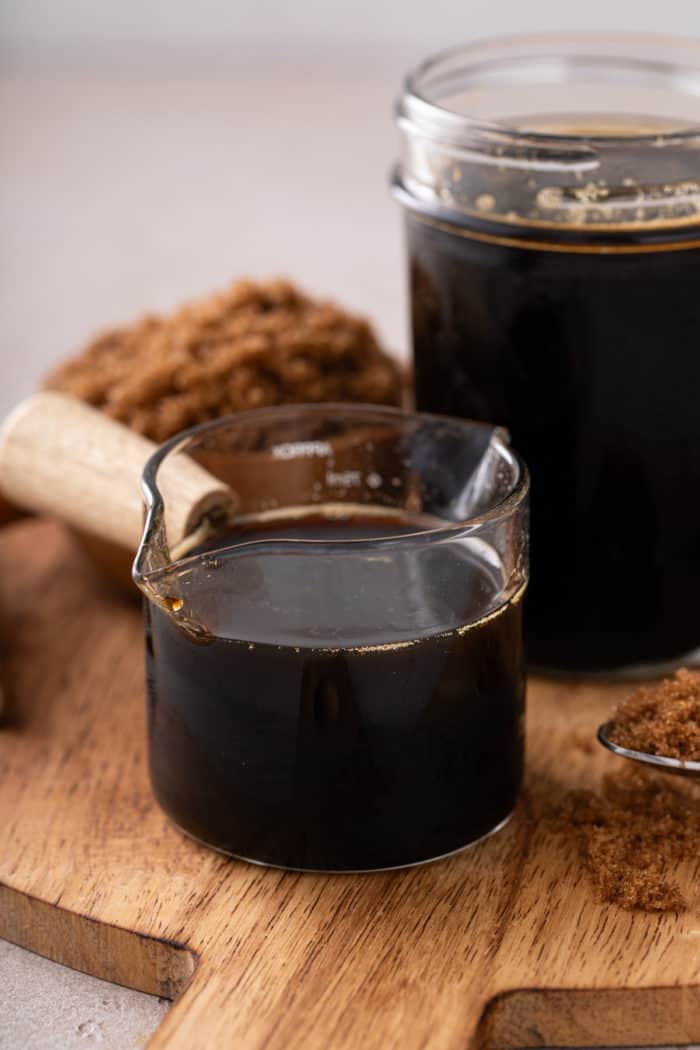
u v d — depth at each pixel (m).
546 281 0.47
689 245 0.47
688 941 0.44
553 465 0.49
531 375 0.48
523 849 0.46
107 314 0.78
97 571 0.55
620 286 0.47
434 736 0.44
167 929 0.44
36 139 1.06
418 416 0.48
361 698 0.43
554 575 0.50
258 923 0.44
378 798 0.44
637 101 0.52
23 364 0.72
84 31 1.22
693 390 0.48
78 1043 0.43
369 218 0.91
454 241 0.48
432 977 0.43
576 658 0.50
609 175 0.47
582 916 0.44
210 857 0.46
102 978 0.45
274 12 1.21
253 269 0.83
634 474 0.49
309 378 0.52
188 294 0.80
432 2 1.18
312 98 1.13
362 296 0.79
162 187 0.97
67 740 0.49
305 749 0.44
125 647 0.53
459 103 0.52
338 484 0.49
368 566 0.44
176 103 1.13
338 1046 0.41
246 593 0.44
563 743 0.49
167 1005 0.44
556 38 0.52
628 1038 0.43
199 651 0.44
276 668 0.43
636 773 0.47
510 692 0.45
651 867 0.45
